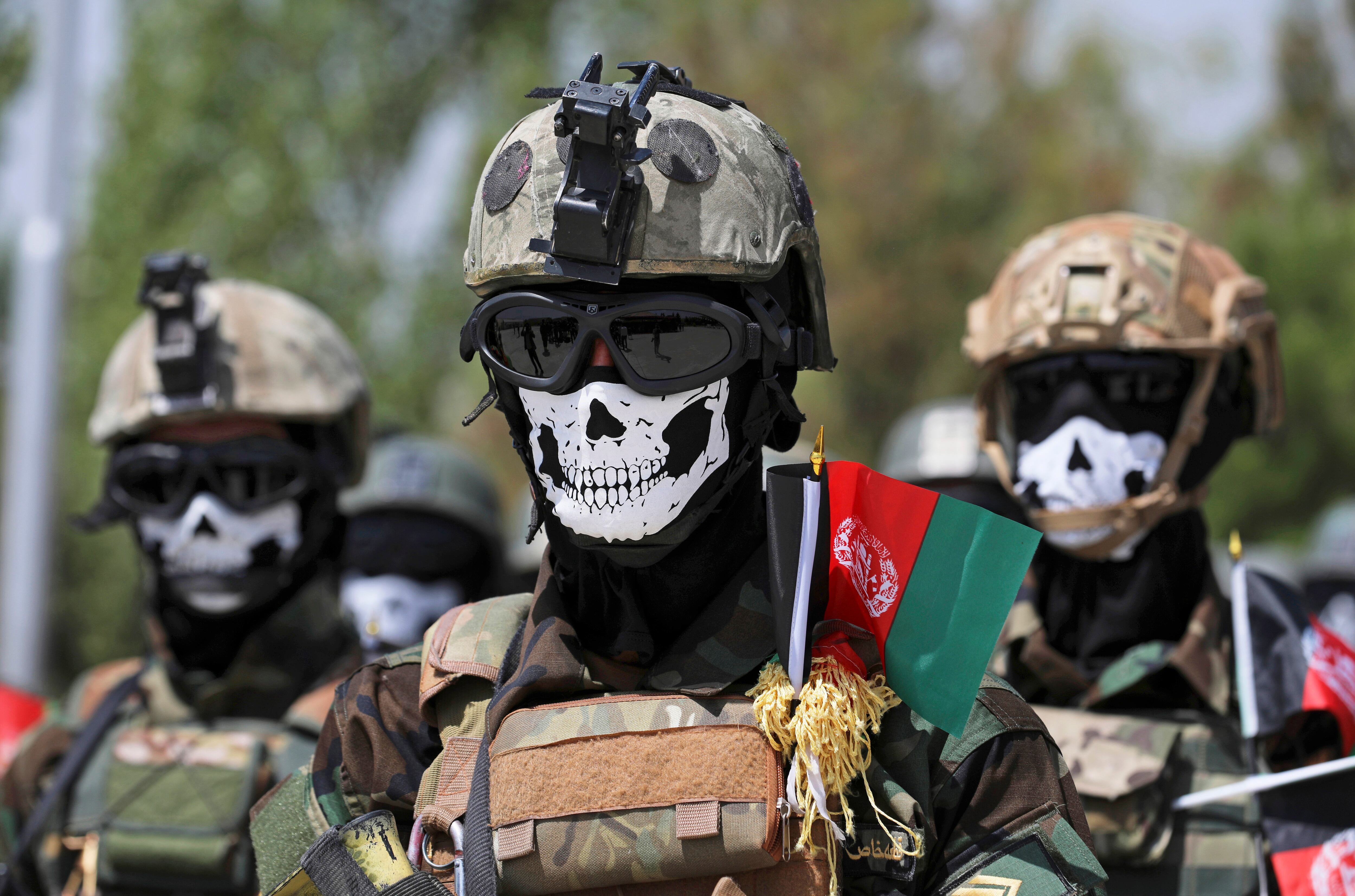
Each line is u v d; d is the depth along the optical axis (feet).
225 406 17.78
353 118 59.82
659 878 9.37
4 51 63.00
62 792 17.21
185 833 17.02
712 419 10.11
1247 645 14.73
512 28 66.74
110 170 58.34
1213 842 14.30
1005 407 16.49
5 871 16.98
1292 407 99.91
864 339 86.12
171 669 18.20
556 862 9.39
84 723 18.25
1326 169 99.55
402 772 10.46
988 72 90.07
